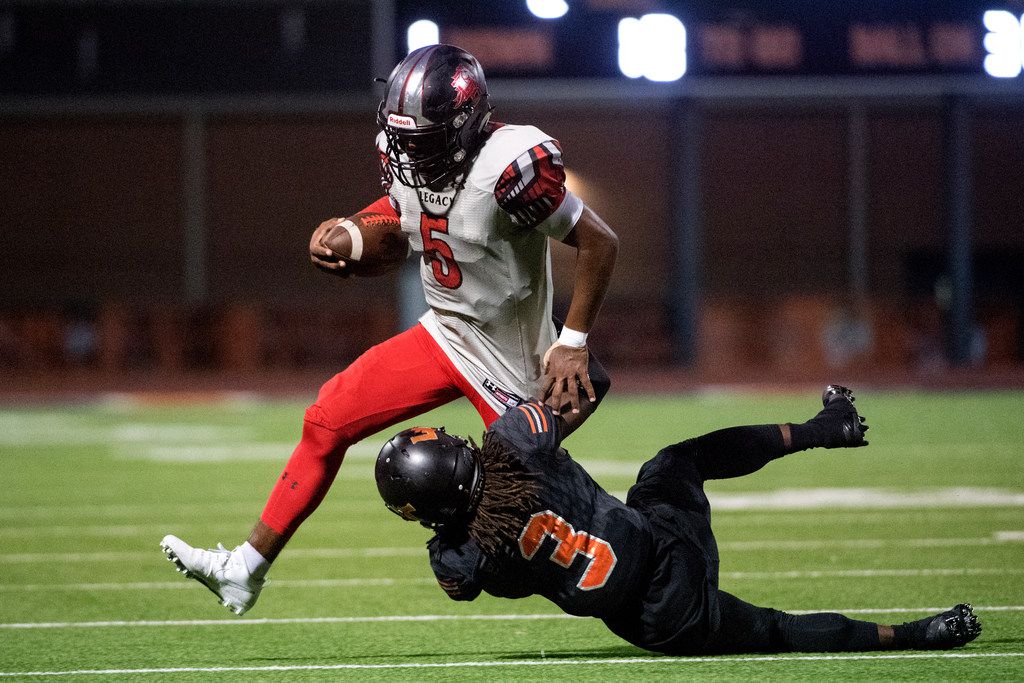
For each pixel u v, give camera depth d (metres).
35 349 87.25
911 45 82.31
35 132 85.62
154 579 21.62
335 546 25.00
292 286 86.69
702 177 85.88
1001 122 85.44
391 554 24.03
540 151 12.94
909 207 86.12
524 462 13.20
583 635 16.89
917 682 13.41
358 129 85.38
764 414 59.56
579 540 13.28
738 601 14.49
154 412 67.56
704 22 81.69
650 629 13.83
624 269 85.19
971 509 28.42
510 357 14.38
